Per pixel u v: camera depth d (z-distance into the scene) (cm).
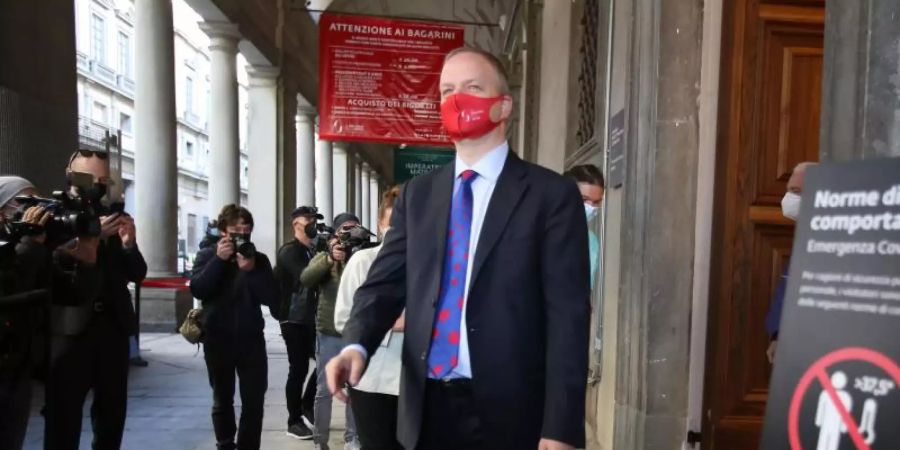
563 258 157
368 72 955
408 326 169
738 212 312
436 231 169
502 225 159
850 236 115
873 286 110
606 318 412
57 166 532
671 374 326
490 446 156
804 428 119
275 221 1253
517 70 971
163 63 881
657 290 325
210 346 369
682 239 326
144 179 886
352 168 2355
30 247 256
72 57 559
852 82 163
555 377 150
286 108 1328
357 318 171
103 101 2578
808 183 124
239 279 373
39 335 263
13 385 241
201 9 982
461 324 162
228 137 1102
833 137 170
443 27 965
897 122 152
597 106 457
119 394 312
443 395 162
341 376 159
